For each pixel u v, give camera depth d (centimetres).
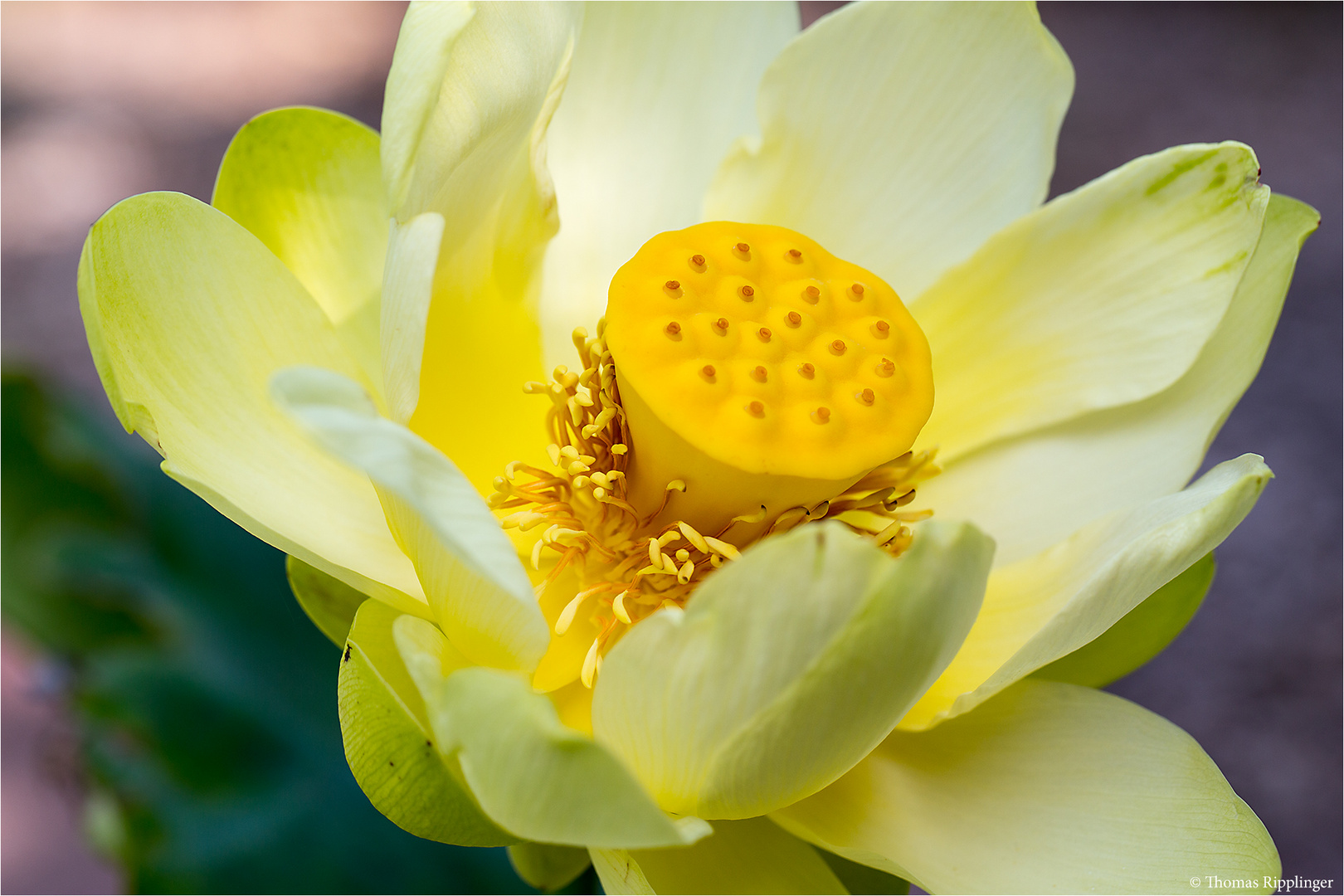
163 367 41
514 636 40
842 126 45
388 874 47
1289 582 87
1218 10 127
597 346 43
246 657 48
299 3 126
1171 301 44
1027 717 43
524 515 43
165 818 47
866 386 43
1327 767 79
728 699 39
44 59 116
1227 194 44
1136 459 44
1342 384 95
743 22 46
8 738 71
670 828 38
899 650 39
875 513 44
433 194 41
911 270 46
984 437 45
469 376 44
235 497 41
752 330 43
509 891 47
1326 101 116
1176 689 83
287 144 44
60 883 68
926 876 41
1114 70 121
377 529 42
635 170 46
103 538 48
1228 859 41
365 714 40
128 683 47
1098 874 42
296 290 43
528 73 42
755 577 38
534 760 38
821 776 40
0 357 49
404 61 41
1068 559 43
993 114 45
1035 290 45
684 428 42
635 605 43
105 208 101
